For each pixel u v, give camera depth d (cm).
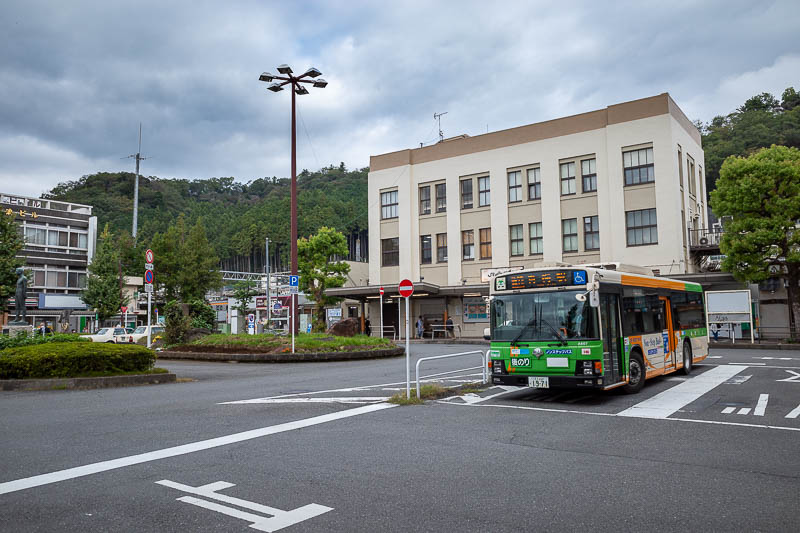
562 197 3422
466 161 3809
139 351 1463
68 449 684
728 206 2516
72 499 498
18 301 2445
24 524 438
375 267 4131
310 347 2173
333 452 675
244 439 746
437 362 2053
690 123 3497
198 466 609
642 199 3138
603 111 3319
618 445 715
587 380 1032
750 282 2581
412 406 1036
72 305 5409
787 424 840
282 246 9788
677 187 3059
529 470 595
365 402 1080
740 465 612
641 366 1230
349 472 587
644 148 3159
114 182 12700
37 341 1695
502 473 583
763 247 2473
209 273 5778
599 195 3284
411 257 3966
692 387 1257
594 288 1055
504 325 1134
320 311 4278
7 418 898
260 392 1235
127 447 697
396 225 4081
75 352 1350
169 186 15412
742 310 2519
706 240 3288
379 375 1608
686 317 1560
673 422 869
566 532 420
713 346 2573
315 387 1327
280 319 5166
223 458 645
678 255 3000
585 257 3325
